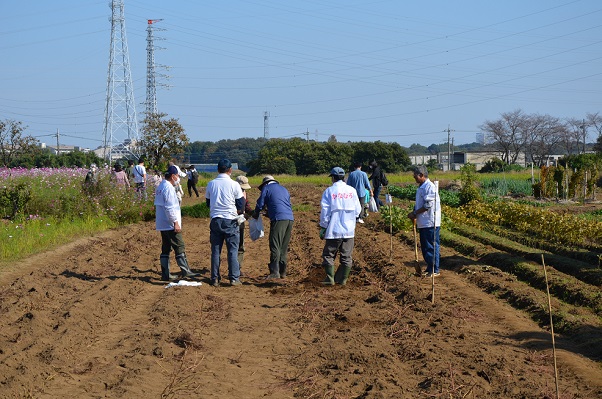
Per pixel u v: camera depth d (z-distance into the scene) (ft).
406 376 24.86
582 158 156.25
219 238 40.88
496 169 229.66
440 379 23.91
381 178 85.76
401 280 41.01
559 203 109.60
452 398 22.45
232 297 38.17
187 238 63.82
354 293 39.01
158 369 25.50
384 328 31.40
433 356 26.78
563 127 313.53
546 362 26.71
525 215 68.54
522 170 233.35
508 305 37.04
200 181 162.91
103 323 32.32
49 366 25.07
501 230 69.51
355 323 32.22
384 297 37.04
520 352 27.96
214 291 39.60
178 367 25.90
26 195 70.28
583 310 35.24
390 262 47.34
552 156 321.32
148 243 60.23
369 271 46.19
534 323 33.19
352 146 265.75
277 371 25.77
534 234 66.39
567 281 40.40
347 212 40.68
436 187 43.21
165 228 42.24
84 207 72.90
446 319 32.45
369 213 83.30
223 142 414.62
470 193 97.86
